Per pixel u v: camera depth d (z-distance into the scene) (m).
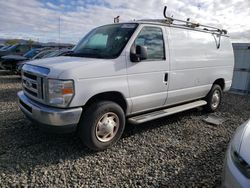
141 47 3.66
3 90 8.23
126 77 3.70
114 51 3.74
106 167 3.17
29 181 2.79
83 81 3.20
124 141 4.03
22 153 3.43
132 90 3.82
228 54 6.15
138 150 3.71
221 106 6.94
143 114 4.29
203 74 5.32
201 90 5.41
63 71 3.09
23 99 3.71
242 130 2.61
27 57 12.57
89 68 3.26
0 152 3.43
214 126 5.03
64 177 2.90
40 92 3.29
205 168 3.24
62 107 3.12
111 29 4.25
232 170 2.14
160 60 4.21
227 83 6.29
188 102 5.38
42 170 3.03
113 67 3.52
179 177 3.00
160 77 4.24
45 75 3.16
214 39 5.62
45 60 3.74
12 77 11.51
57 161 3.26
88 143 3.42
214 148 3.89
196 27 5.18
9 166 3.08
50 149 3.60
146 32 4.02
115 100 3.85
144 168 3.18
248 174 1.99
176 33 4.59
